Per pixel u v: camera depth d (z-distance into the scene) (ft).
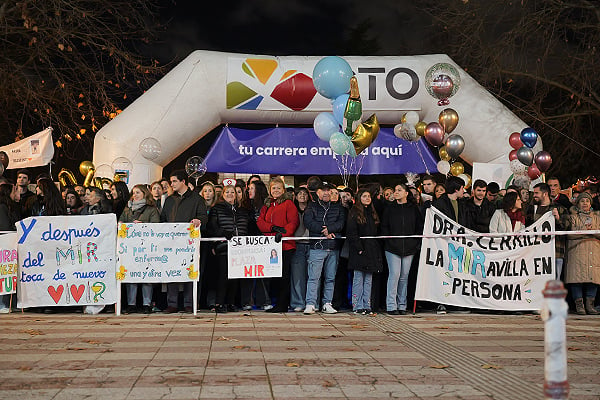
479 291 33.42
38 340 24.45
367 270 33.22
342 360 20.86
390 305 33.45
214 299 34.88
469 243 33.50
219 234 33.58
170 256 32.68
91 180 44.88
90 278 32.60
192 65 46.62
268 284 35.29
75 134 72.95
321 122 39.96
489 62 68.90
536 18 66.54
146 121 45.65
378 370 19.43
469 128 47.32
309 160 49.21
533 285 33.32
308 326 28.60
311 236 33.86
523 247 33.40
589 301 34.09
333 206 34.01
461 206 34.58
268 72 46.68
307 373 18.94
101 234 32.68
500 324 29.66
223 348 22.84
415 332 27.02
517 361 20.97
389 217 33.58
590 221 33.58
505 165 46.52
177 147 46.80
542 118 72.23
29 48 68.59
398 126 43.62
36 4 61.82
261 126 67.82
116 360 20.66
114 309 35.01
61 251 32.60
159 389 17.04
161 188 35.01
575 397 16.39
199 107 46.44
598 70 68.49
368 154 49.34
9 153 45.88
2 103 73.00
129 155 45.27
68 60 66.44
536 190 34.45
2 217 33.42
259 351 22.31
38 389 17.01
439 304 34.30
